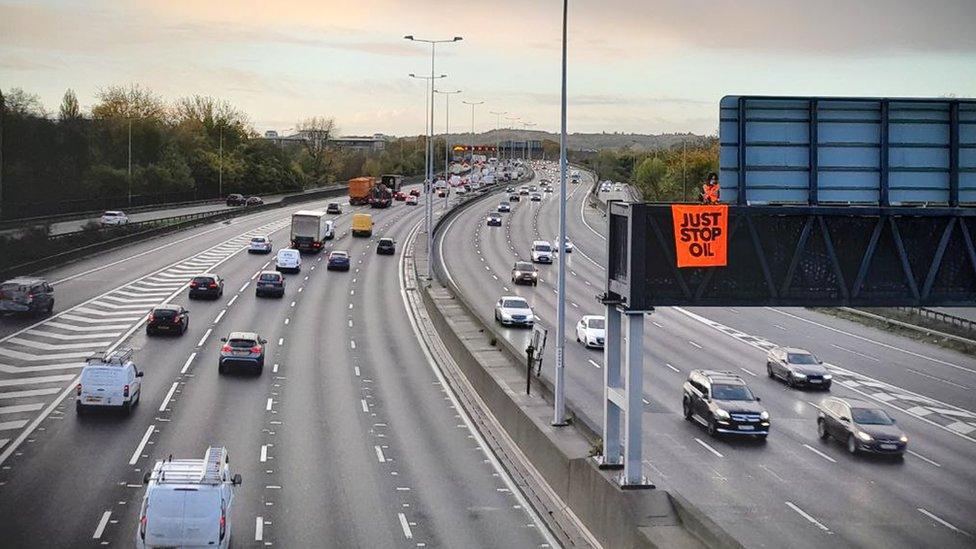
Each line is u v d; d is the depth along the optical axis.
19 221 118.00
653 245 30.64
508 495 36.56
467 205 189.88
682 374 61.88
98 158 171.75
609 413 33.53
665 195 193.12
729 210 29.97
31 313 71.12
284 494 35.50
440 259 117.50
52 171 151.88
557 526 33.28
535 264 116.44
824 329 82.38
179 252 112.75
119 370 45.97
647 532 28.28
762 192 31.06
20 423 44.09
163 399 49.56
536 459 39.81
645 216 30.19
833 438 46.78
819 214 30.16
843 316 88.88
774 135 31.03
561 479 36.12
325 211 172.25
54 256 97.12
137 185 173.25
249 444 41.97
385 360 62.06
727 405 46.91
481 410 49.81
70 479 36.12
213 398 50.22
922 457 44.66
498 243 136.00
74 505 33.22
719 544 26.27
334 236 137.50
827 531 33.94
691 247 29.81
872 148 31.16
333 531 31.88
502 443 43.84
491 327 67.25
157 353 61.00
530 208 190.25
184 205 177.12
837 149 31.09
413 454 41.66
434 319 74.62
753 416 46.38
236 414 47.16
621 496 30.02
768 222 30.45
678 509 29.44
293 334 69.56
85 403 45.47
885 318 83.88
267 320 74.44
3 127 144.00
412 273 104.56
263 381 54.78
